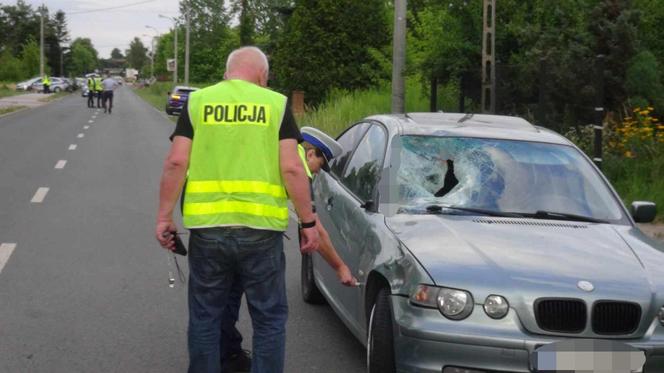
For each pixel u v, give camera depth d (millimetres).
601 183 5973
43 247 9383
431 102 18156
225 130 4344
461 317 4430
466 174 5785
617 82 15375
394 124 6309
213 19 79062
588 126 13805
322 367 5750
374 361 4824
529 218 5473
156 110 51844
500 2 17266
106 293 7504
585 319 4406
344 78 28922
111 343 6133
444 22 17703
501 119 6797
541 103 14195
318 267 6832
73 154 20375
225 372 5465
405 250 4867
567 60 14594
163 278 8102
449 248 4816
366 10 29125
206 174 4336
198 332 4465
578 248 4938
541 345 4336
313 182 7246
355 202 6012
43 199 12984
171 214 4457
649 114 14945
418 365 4480
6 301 7152
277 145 4406
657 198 11844
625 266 4746
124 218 11445
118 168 17703
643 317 4457
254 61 4617
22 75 102250
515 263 4648
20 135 26156
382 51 29141
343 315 5852
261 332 4477
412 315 4543
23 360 5711
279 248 4473
